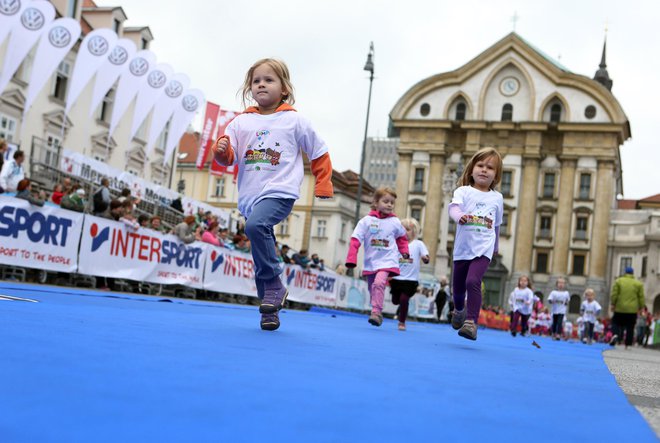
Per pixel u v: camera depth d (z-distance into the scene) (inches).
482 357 211.6
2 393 77.5
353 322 459.2
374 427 79.3
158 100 1091.9
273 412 82.2
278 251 754.8
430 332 441.7
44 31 919.7
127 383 91.4
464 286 271.9
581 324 1581.0
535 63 2512.3
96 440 63.1
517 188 2493.8
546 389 133.2
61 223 462.9
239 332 195.6
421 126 2564.0
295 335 210.8
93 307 259.3
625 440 84.7
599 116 2458.2
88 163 1017.5
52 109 1266.0
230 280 665.6
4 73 903.7
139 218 546.0
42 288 379.9
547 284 2436.0
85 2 1594.5
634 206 3634.4
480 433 81.5
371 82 1467.8
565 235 2436.0
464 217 256.1
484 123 2511.1
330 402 92.9
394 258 370.9
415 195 2571.4
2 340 118.1
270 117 215.2
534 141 2474.2
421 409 94.4
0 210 420.2
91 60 998.4
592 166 2449.6
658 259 2433.6
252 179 213.0
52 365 98.6
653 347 1524.4
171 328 187.2
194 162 2721.5
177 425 71.4
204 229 739.4
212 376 104.7
